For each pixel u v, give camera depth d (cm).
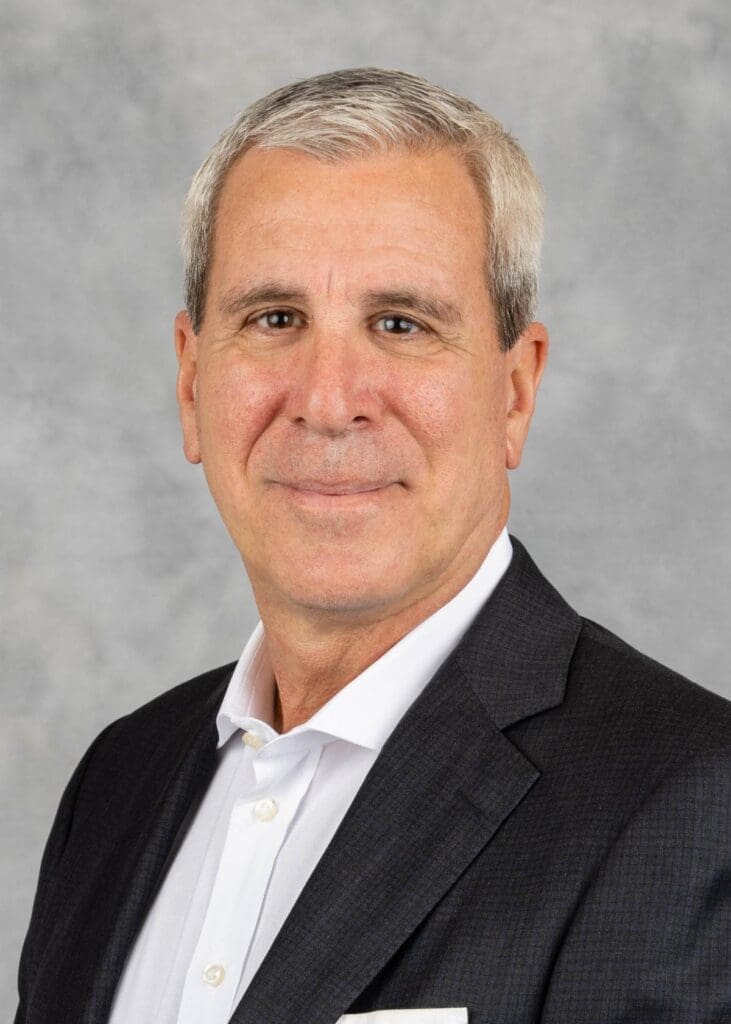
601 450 507
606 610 509
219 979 223
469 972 203
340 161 229
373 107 229
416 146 230
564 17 505
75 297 522
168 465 525
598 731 217
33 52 519
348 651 242
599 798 209
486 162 237
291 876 228
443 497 233
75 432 524
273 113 233
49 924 271
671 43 503
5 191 520
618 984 198
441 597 240
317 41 511
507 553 250
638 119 503
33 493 524
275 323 234
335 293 227
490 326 238
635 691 222
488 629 237
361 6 510
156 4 517
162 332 522
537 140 504
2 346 522
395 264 226
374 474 230
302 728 232
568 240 504
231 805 250
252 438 235
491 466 241
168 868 251
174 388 523
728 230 502
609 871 203
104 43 518
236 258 233
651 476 507
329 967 209
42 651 525
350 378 226
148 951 243
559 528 509
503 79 505
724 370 505
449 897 209
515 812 213
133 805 273
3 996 522
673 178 503
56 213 521
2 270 521
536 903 204
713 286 504
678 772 206
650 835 203
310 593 233
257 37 514
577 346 506
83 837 278
